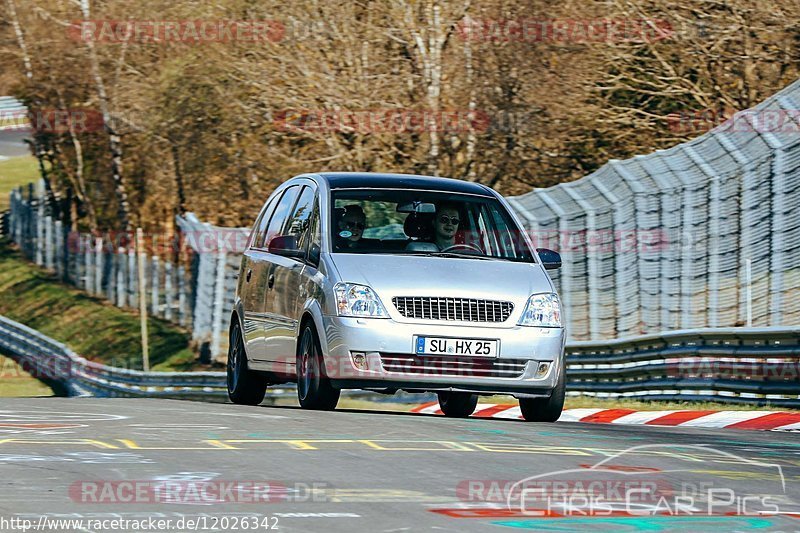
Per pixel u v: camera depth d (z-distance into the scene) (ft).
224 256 419.13
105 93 532.32
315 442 87.66
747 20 375.25
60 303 593.42
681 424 138.00
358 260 118.21
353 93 400.26
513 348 115.44
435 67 391.45
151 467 74.02
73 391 425.69
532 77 386.73
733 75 382.83
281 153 434.30
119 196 564.71
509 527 59.36
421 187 128.47
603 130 392.47
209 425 98.53
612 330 198.59
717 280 183.62
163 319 527.40
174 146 482.69
